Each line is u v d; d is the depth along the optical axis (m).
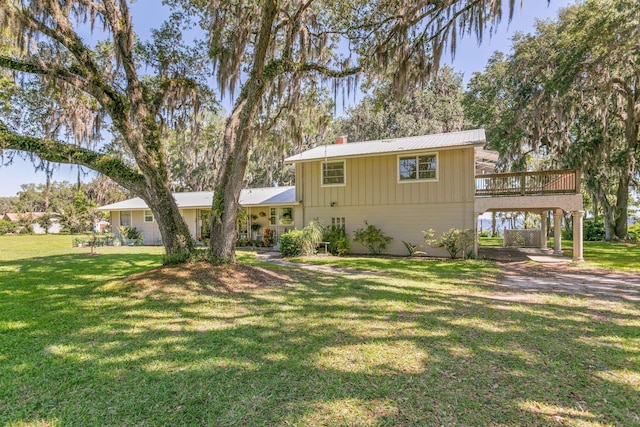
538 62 15.60
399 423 2.31
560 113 14.45
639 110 14.65
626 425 2.29
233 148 8.04
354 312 4.96
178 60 8.41
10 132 6.66
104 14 7.07
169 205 7.46
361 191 13.81
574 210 10.72
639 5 10.78
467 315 4.80
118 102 6.79
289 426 2.29
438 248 12.56
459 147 11.77
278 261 11.43
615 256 11.77
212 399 2.63
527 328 4.22
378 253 13.45
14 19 6.06
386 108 25.69
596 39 11.92
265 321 4.53
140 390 2.76
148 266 9.89
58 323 4.44
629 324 4.38
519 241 16.94
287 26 7.51
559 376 2.97
